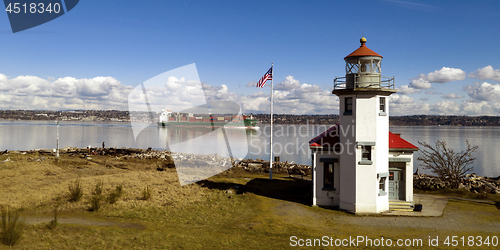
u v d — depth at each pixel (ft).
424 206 69.77
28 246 37.78
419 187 89.35
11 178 88.02
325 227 55.93
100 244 41.22
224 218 60.34
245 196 77.97
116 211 60.13
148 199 70.03
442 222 59.00
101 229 47.88
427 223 58.34
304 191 84.69
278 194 80.89
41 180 88.22
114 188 79.87
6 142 290.76
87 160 139.64
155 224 54.08
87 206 62.18
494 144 328.29
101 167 121.70
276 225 56.65
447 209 67.51
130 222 54.19
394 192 68.90
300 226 56.29
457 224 57.82
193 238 47.03
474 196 79.05
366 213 63.67
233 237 48.98
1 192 69.72
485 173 156.35
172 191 79.51
